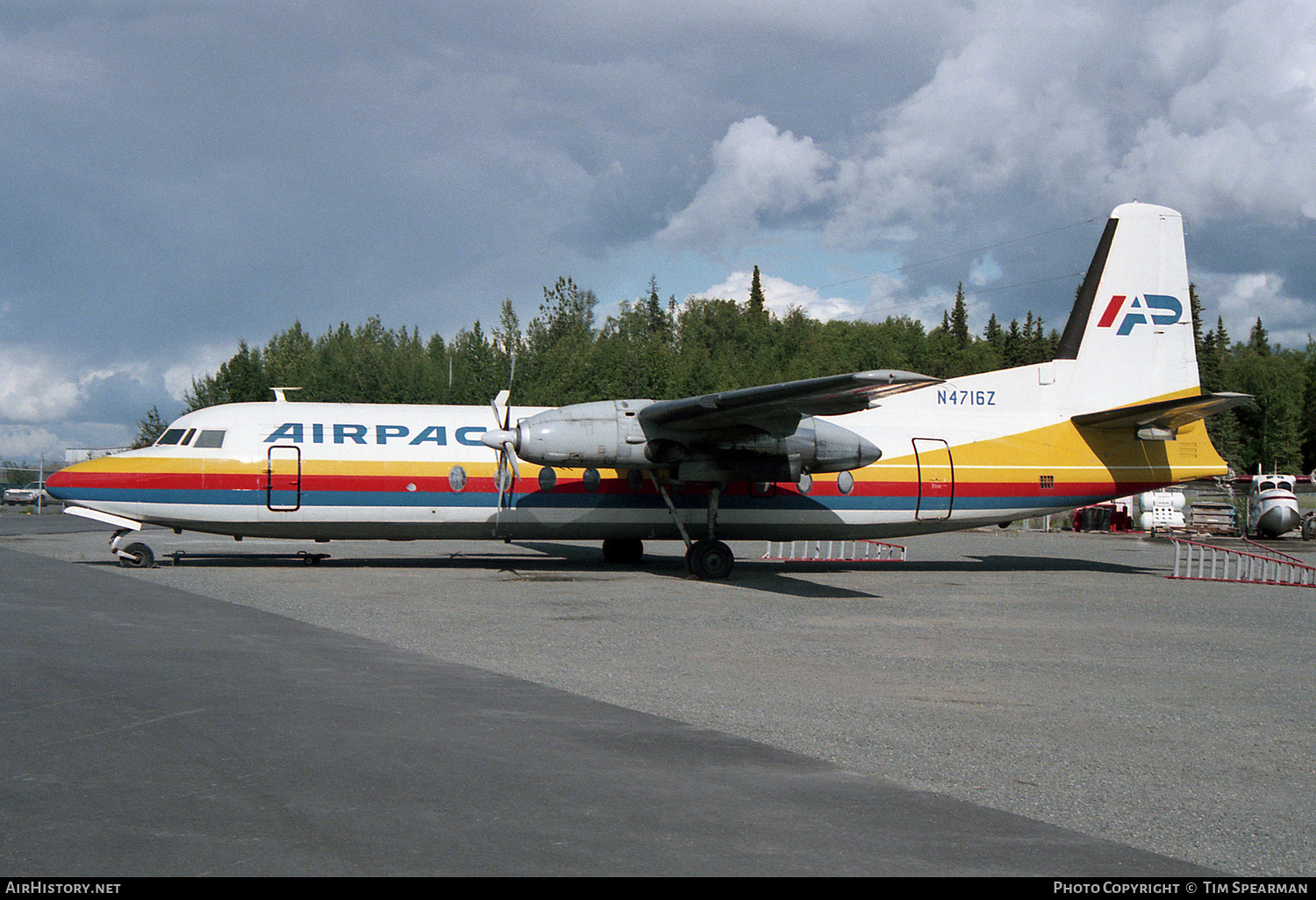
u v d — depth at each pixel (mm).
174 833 4570
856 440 18672
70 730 6289
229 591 14156
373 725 6609
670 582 17422
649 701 7781
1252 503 38125
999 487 20391
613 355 63906
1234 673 9711
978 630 12219
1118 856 4699
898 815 5176
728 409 16359
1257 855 4789
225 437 18156
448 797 5172
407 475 18453
